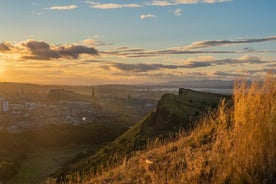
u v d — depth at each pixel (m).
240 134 6.50
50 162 89.88
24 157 95.62
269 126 6.13
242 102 6.81
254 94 6.76
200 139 9.54
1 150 99.38
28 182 69.75
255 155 6.02
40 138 112.56
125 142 47.31
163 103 57.16
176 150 9.70
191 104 54.97
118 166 10.29
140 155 10.45
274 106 6.32
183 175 7.09
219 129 9.16
